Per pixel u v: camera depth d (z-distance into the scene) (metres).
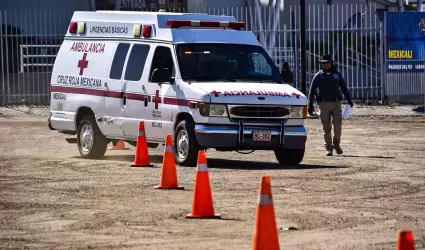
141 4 80.69
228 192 29.70
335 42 76.69
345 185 31.16
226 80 37.88
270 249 17.80
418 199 28.12
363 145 47.44
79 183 32.19
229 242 21.48
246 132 36.28
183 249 20.75
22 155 43.03
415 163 38.25
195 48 38.38
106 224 24.02
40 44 76.19
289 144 36.97
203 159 25.02
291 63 73.75
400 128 57.66
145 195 29.16
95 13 42.44
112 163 39.06
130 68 40.00
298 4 84.12
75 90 42.66
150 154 43.91
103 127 41.19
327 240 21.69
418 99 70.62
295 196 28.67
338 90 42.03
